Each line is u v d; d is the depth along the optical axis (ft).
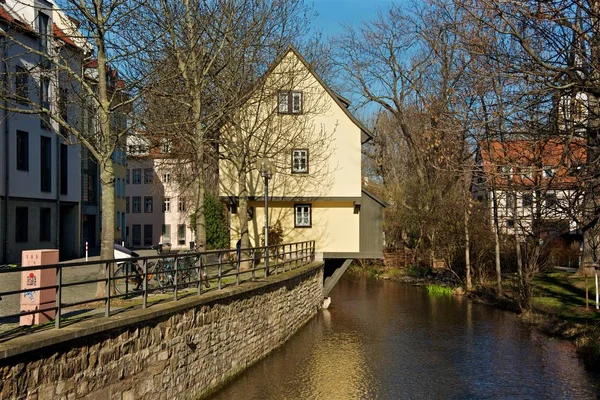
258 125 75.36
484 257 108.58
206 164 90.07
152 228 210.18
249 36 64.44
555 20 33.65
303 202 86.74
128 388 29.76
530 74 36.32
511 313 82.94
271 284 55.67
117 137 42.57
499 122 39.96
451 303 94.43
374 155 167.43
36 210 89.71
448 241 113.80
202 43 57.88
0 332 26.48
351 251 86.99
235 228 87.04
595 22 34.09
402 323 75.77
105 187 41.16
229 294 43.78
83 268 77.15
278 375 48.37
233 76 65.16
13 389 21.79
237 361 46.47
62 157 100.58
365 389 45.88
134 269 45.98
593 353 53.42
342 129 86.07
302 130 80.43
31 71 49.19
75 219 105.60
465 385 47.60
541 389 46.42
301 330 69.92
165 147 77.97
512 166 37.91
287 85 76.28
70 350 25.16
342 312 84.84
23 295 29.04
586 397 44.21
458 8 45.57
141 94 43.65
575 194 38.83
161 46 56.49
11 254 82.84
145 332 31.55
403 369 52.47
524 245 84.28
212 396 40.75
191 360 37.42
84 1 41.96
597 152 36.83
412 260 144.77
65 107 51.90
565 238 120.06
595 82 34.91
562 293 83.76
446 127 47.19
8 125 81.97
